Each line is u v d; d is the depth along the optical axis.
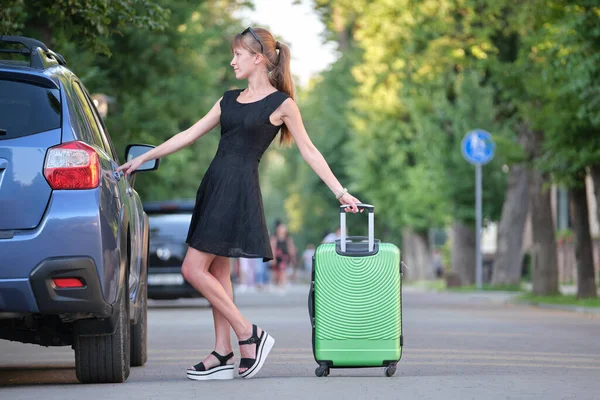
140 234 10.27
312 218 68.31
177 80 28.95
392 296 9.16
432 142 38.41
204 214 9.12
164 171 31.58
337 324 9.13
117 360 8.80
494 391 8.31
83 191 8.11
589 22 22.16
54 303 7.98
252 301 30.14
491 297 30.98
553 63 23.12
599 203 25.81
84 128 8.49
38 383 9.21
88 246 8.03
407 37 34.34
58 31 17.34
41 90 8.34
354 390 8.36
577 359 11.70
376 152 51.22
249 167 9.15
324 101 61.91
